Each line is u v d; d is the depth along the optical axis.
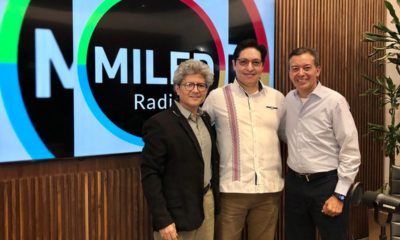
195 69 2.14
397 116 4.27
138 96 2.65
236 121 2.51
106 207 2.61
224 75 3.00
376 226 3.58
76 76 2.42
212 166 2.34
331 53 3.66
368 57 3.97
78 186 2.51
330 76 3.66
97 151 2.52
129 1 2.58
